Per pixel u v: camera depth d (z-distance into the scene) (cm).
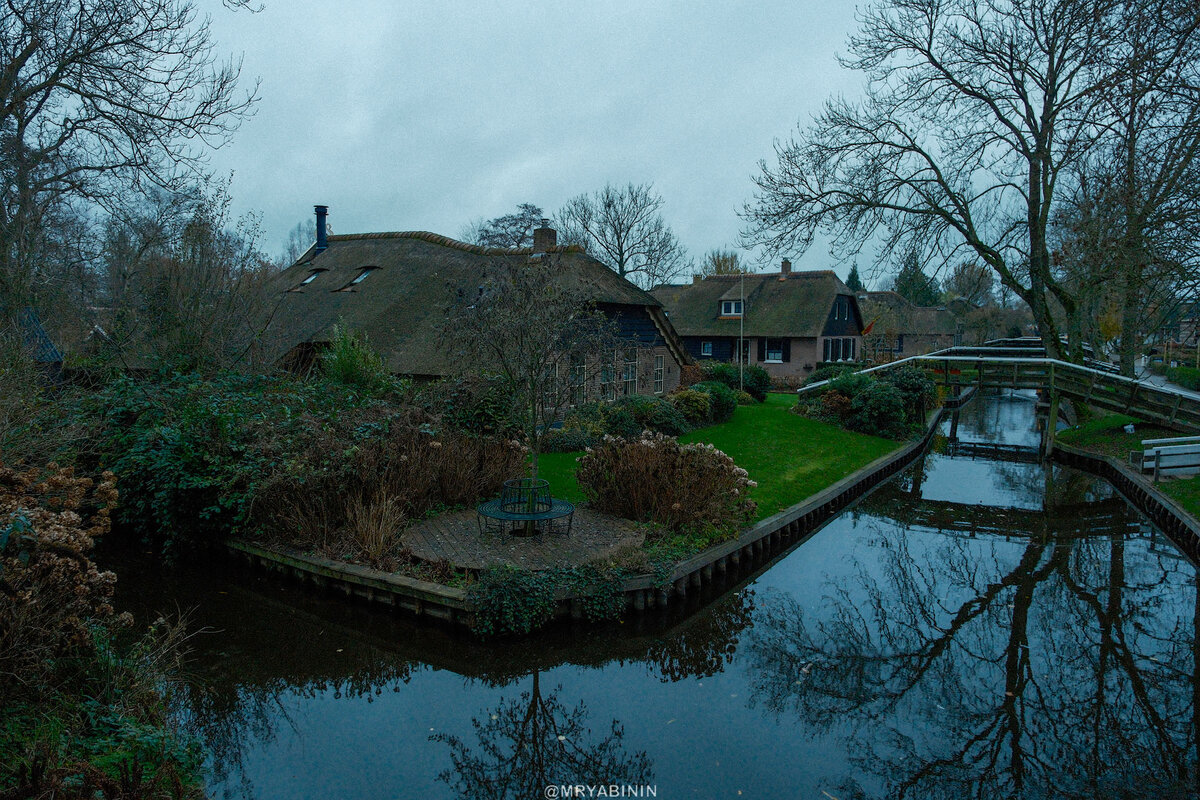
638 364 2022
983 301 4903
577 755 655
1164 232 1264
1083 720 732
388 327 1764
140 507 1075
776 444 1844
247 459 1030
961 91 2011
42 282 1268
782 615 997
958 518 1524
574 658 859
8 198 1170
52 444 873
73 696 521
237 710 723
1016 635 939
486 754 655
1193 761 660
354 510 1014
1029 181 2081
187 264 1455
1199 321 1538
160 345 1434
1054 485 1827
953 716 737
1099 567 1215
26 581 495
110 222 1511
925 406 2469
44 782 395
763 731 703
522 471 1304
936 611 1017
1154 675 830
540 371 969
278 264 2967
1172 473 1600
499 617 820
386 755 649
